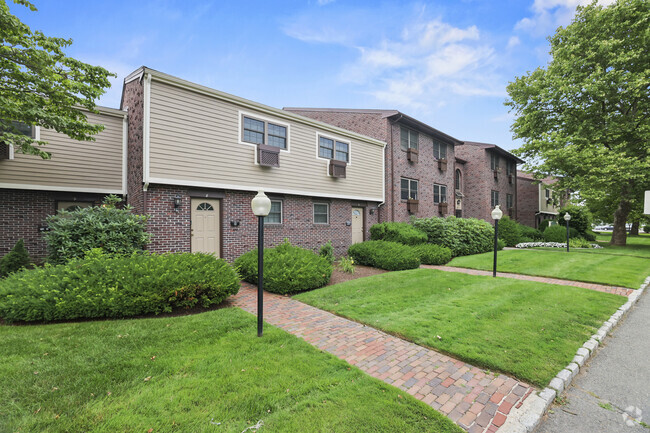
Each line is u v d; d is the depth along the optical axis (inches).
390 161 573.3
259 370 122.6
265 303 230.5
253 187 373.4
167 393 104.6
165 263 211.8
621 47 604.7
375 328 179.5
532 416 100.7
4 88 233.3
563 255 497.0
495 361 135.1
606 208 817.5
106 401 99.3
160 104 305.4
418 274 333.7
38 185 330.3
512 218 951.0
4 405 95.7
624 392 120.9
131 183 357.4
